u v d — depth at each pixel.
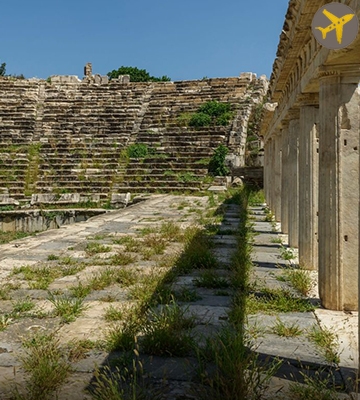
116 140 37.41
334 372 5.21
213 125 38.41
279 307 7.44
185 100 42.53
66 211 27.06
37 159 34.78
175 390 4.77
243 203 23.47
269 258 11.51
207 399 4.51
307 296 8.23
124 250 12.45
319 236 7.77
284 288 8.69
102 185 32.59
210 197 27.50
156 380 5.00
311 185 10.09
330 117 7.61
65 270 10.08
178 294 8.20
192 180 32.72
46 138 37.66
